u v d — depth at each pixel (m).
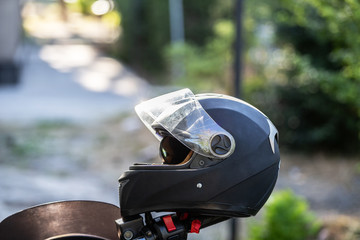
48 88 14.60
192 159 1.47
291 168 7.94
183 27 17.81
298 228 4.10
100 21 31.06
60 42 24.17
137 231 1.49
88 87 15.10
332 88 4.53
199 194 1.46
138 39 20.06
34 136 8.84
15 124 9.92
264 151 1.52
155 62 19.08
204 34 17.77
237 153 1.49
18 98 12.95
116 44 21.48
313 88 8.59
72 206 1.68
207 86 11.37
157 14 18.69
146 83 16.56
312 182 7.14
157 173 1.46
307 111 8.95
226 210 1.49
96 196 5.62
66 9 32.38
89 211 1.69
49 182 5.85
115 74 17.77
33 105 12.11
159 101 1.54
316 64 8.25
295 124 9.06
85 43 24.36
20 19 18.06
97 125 10.16
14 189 4.98
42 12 32.78
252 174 1.50
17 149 7.91
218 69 11.58
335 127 8.67
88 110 11.73
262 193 1.53
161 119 1.48
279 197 4.21
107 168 7.59
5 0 14.33
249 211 1.52
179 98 1.51
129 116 10.81
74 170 7.19
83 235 1.62
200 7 17.73
